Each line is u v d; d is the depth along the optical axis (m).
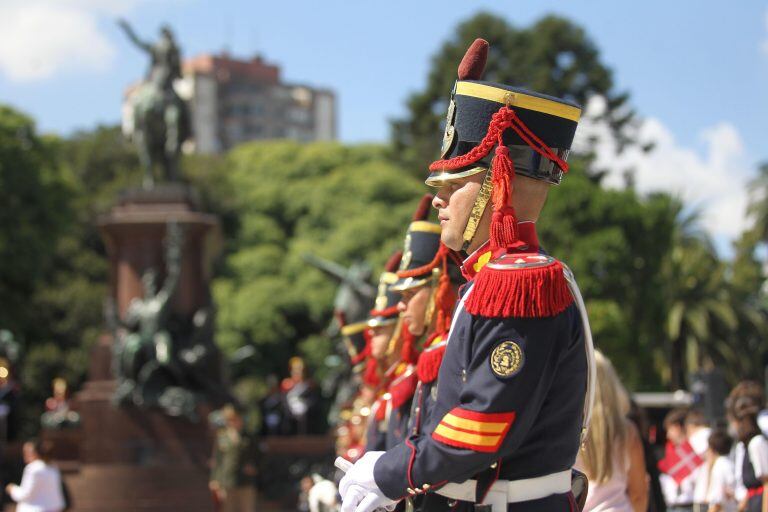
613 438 5.95
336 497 9.11
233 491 18.64
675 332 44.91
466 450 3.16
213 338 24.05
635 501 6.13
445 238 3.66
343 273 22.22
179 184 25.23
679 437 11.23
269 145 54.75
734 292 49.69
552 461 3.36
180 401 22.75
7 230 43.47
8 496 21.92
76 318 43.62
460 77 3.69
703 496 10.27
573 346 3.34
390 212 50.41
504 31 48.59
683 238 50.00
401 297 6.59
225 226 51.88
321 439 24.73
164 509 21.95
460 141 3.60
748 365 49.09
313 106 131.00
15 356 25.58
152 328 23.11
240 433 18.91
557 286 3.21
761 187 54.62
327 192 51.41
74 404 23.09
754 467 9.16
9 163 43.94
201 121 119.81
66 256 47.06
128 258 24.22
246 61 126.31
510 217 3.38
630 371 41.22
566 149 3.63
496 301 3.18
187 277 24.11
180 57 26.00
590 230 40.97
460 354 3.32
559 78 47.03
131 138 26.00
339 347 24.11
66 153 54.00
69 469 22.66
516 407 3.16
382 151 54.94
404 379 5.29
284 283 47.94
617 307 40.19
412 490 3.29
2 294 43.03
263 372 47.22
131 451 22.61
